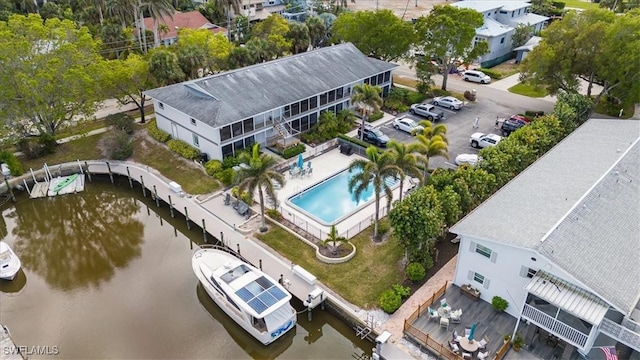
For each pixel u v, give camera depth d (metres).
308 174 43.53
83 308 30.80
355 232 35.62
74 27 50.56
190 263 35.25
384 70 56.62
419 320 27.33
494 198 30.98
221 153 43.53
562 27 53.56
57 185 43.78
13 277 32.91
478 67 72.94
